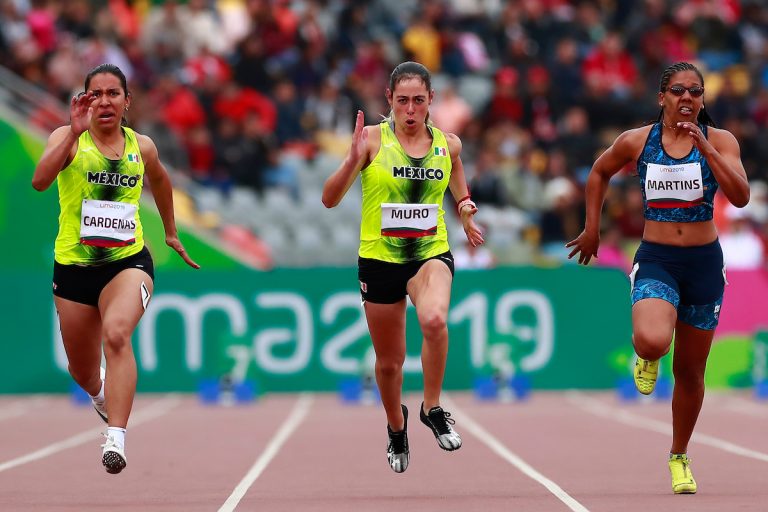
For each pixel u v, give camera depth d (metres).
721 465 28.61
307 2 69.38
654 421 41.22
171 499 23.08
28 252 56.69
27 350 52.12
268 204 60.09
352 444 34.31
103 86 23.30
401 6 73.88
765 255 62.44
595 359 52.53
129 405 22.44
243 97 63.12
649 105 68.31
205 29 68.06
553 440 35.16
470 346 52.19
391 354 24.00
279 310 51.88
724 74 72.94
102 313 23.42
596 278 52.59
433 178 23.59
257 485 25.47
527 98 67.06
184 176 59.69
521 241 60.50
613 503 21.95
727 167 22.02
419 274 23.52
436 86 69.00
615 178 62.94
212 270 51.94
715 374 54.00
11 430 38.94
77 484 25.75
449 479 26.39
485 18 73.06
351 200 61.28
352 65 68.44
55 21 63.31
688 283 23.03
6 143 56.56
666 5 76.06
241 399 49.00
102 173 23.38
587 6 73.44
